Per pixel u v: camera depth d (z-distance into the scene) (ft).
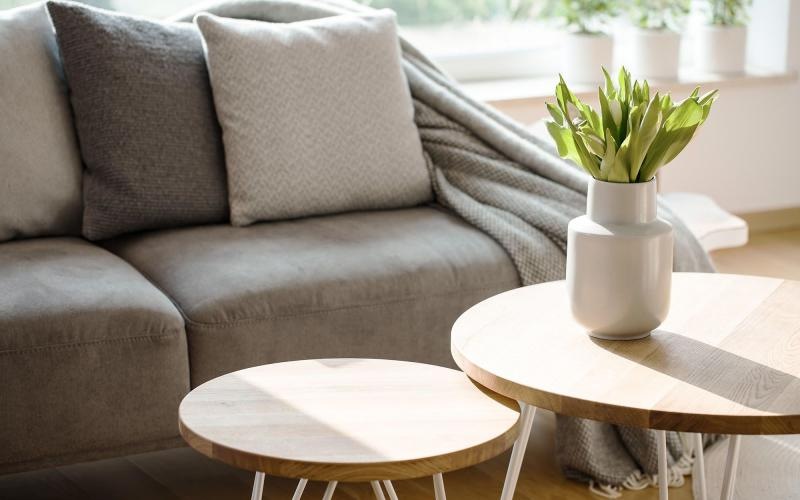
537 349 6.07
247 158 9.39
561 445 8.71
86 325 7.50
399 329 8.53
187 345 7.89
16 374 7.30
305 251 8.77
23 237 9.19
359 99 9.83
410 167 9.98
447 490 8.56
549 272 9.06
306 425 5.53
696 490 7.70
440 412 5.72
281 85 9.55
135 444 7.75
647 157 6.00
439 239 9.15
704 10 15.29
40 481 8.71
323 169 9.59
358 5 10.95
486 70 14.40
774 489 8.68
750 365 5.82
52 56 9.47
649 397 5.44
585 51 14.11
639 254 5.99
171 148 9.31
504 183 10.00
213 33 9.46
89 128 9.21
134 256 8.98
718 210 12.02
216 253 8.70
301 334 8.18
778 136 15.35
